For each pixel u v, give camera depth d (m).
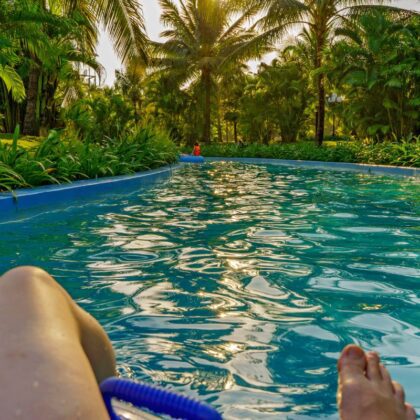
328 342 2.44
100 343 0.95
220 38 34.97
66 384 0.63
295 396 1.90
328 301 3.08
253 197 8.84
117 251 4.47
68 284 3.43
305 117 42.34
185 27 34.59
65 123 20.83
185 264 4.02
